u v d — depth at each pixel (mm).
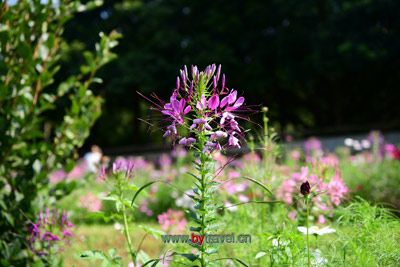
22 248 1572
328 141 6930
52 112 9141
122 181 1300
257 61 9086
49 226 1545
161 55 9828
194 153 1150
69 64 9297
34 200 1591
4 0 1613
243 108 1130
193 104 1124
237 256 1497
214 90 1112
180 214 1771
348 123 9367
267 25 9234
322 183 1515
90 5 1741
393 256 1207
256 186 1670
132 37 10492
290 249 1252
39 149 1658
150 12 10047
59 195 1652
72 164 1688
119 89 9523
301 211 1554
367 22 7887
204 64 9062
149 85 9469
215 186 1175
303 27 8664
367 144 4969
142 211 2900
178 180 3404
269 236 1282
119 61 9617
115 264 1248
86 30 10516
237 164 2039
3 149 1596
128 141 12141
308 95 9398
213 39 9625
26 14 1658
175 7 10070
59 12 1702
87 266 1792
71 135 1689
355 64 7922
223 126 1118
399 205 2445
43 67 1664
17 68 1611
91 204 2311
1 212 1575
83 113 1718
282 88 9453
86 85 1719
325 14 8812
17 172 1626
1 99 1573
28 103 1620
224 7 9469
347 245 1268
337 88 8977
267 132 1613
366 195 2566
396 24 7738
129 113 11812
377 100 9094
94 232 2400
